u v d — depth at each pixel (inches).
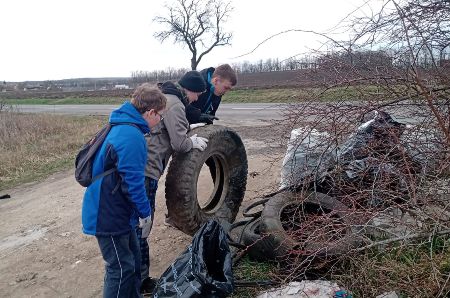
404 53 111.4
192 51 1115.3
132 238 105.2
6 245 169.5
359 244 108.4
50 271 144.3
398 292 100.9
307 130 123.4
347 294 102.7
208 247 109.6
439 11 104.1
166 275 101.5
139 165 94.0
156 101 99.0
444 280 92.4
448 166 96.7
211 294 93.1
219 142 153.2
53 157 339.0
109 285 100.0
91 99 1267.2
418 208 96.9
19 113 799.1
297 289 105.7
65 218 196.4
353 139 125.9
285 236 119.5
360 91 116.2
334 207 122.3
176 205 134.7
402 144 104.4
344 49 114.6
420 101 113.1
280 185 151.3
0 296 130.0
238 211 176.1
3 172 295.6
